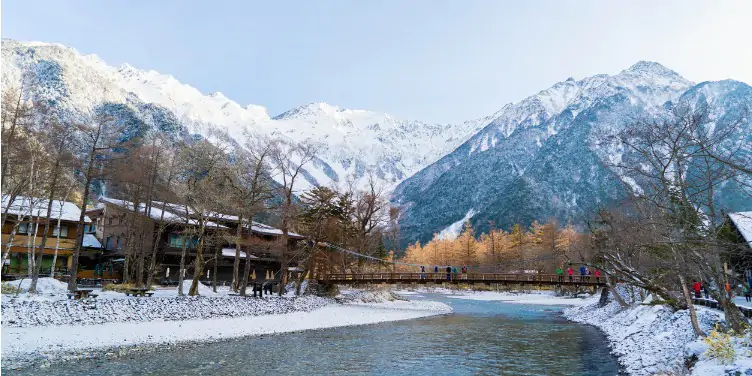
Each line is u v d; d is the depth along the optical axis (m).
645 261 23.45
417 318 39.66
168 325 26.89
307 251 50.31
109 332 23.45
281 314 35.78
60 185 35.94
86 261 51.84
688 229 13.21
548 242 93.00
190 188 37.34
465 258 103.88
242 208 38.81
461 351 22.64
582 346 24.22
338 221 56.50
